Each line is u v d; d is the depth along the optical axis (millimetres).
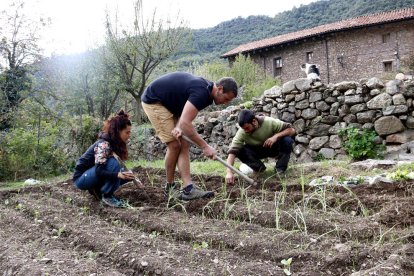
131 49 17156
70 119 11320
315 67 12445
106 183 4672
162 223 3908
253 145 6004
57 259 3119
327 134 8344
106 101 18906
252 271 2760
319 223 3607
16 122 10516
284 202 4406
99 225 4035
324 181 5363
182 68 21406
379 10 39750
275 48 27766
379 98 7680
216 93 4445
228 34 49688
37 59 11367
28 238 3785
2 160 9688
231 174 5188
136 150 12281
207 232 3600
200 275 2727
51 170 10109
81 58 18094
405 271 2574
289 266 2852
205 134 11016
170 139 4664
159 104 4594
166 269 2834
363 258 2842
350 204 4191
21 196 5754
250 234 3516
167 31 17594
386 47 23531
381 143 7672
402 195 4426
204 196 4691
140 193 5105
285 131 5898
